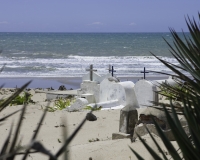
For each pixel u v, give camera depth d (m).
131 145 7.98
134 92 15.19
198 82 3.13
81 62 53.09
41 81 34.53
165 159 2.20
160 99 14.62
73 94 19.55
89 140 9.70
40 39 134.75
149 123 8.84
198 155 2.08
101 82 16.45
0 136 10.03
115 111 13.70
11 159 1.55
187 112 2.46
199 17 3.47
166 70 41.88
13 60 54.75
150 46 96.25
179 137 2.13
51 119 12.43
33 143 1.15
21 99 15.87
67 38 147.38
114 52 76.12
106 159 7.34
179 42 3.42
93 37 162.50
